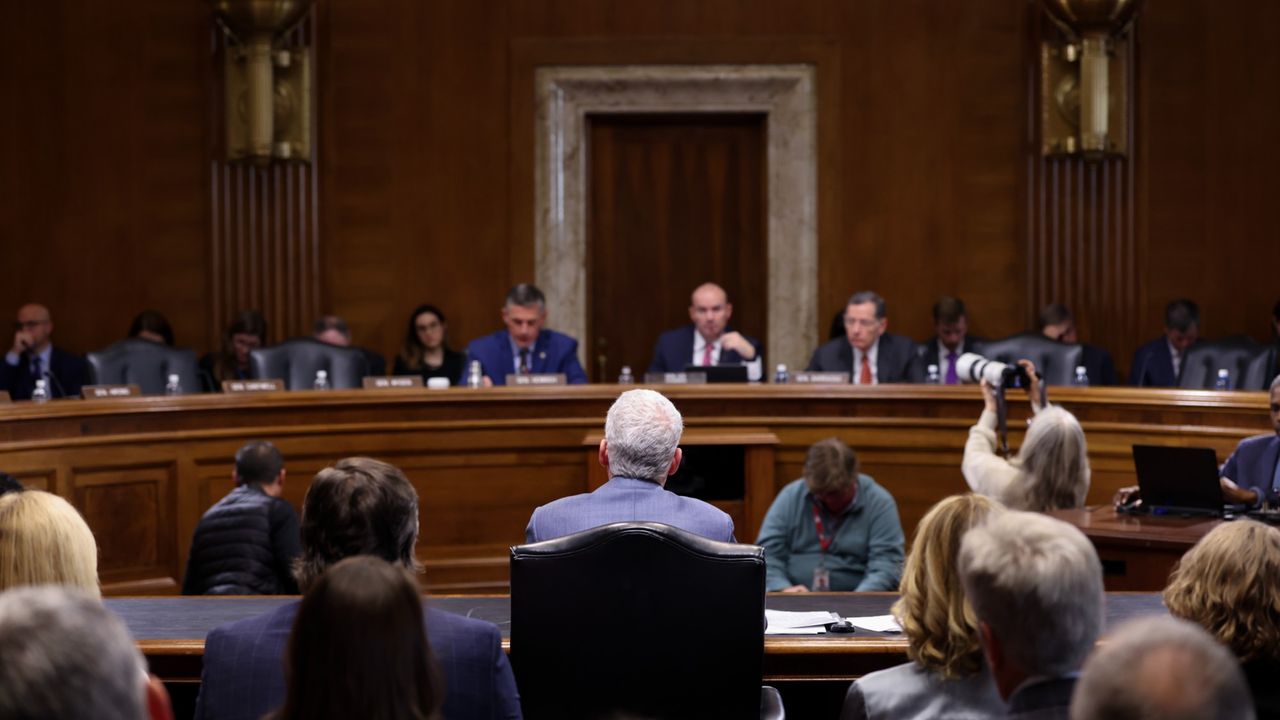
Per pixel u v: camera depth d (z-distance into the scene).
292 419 5.29
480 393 5.37
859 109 7.57
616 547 2.15
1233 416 5.03
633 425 2.61
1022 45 7.51
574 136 7.63
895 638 2.56
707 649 2.16
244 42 7.24
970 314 7.57
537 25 7.59
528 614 2.18
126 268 7.49
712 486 5.46
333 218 7.57
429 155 7.59
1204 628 1.98
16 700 1.01
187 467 5.19
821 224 7.59
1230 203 7.52
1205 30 7.48
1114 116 7.30
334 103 7.57
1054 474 4.00
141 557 5.12
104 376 6.01
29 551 2.08
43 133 7.43
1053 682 1.54
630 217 7.88
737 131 7.86
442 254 7.60
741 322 7.90
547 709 2.20
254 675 1.94
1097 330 7.52
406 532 2.12
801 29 7.57
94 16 7.45
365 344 7.59
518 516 5.42
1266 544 1.97
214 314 7.50
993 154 7.55
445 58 7.58
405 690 1.44
